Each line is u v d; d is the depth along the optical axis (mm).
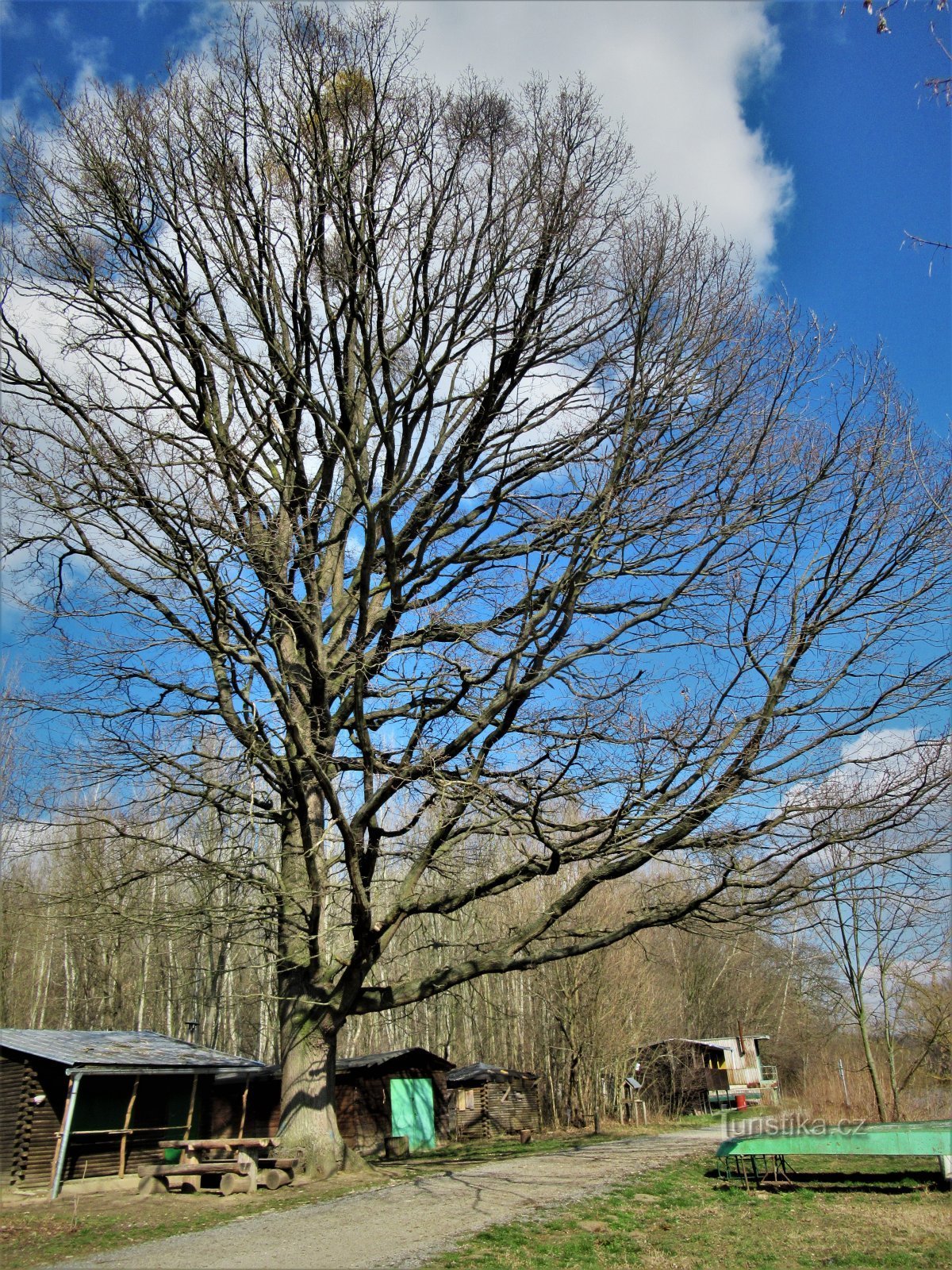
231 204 15570
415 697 16094
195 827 17281
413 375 15523
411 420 15898
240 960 32375
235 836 15656
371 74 14906
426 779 13695
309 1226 12023
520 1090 33062
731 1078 39312
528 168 15320
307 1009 15906
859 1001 24234
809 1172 15977
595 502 14062
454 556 17906
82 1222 13125
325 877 15008
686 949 46125
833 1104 27031
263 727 14992
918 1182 14680
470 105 15328
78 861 18062
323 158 14820
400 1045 44250
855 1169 16375
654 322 14461
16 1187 17656
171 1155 19922
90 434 14828
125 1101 20219
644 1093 37594
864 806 13680
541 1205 13031
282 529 15836
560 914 15562
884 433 14492
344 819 13539
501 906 32094
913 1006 25906
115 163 15086
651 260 14508
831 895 13711
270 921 16625
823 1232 11672
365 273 15000
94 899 16062
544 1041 34844
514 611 15719
